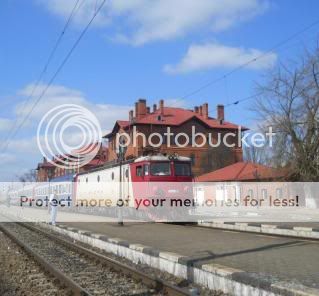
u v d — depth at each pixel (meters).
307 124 38.34
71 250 18.56
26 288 11.45
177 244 16.75
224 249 15.13
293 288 8.09
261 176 45.75
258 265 11.79
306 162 38.56
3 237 25.47
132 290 10.89
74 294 10.47
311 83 38.16
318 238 17.69
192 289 10.12
